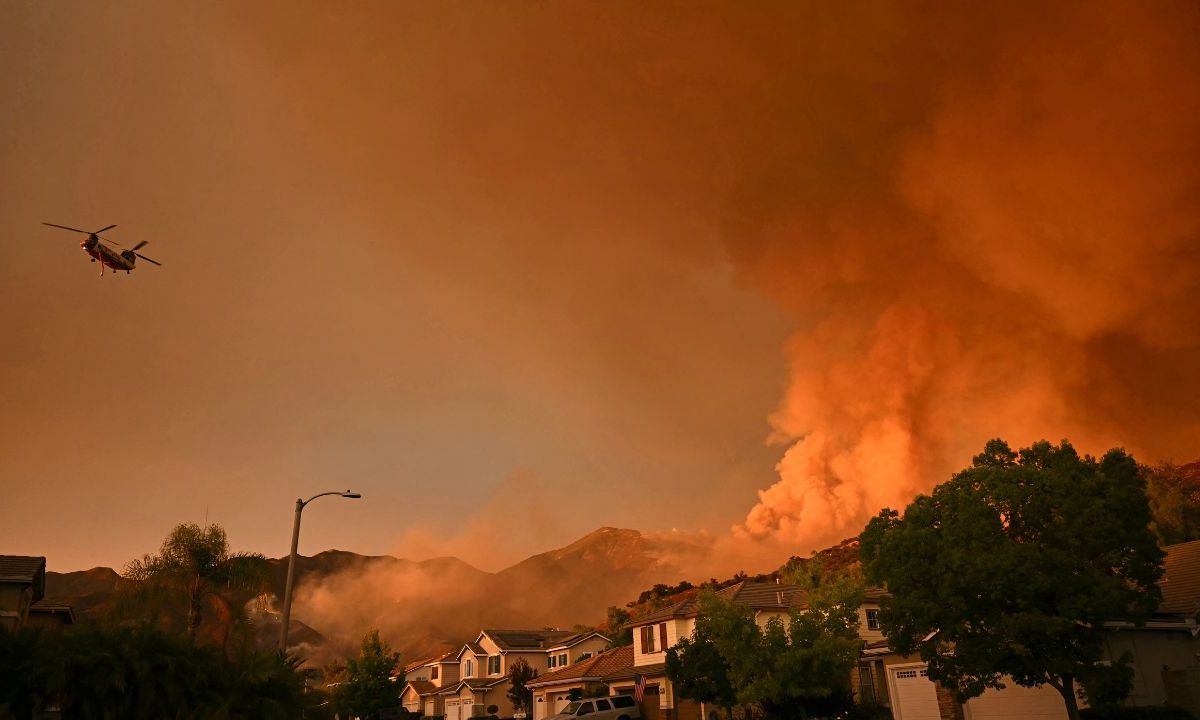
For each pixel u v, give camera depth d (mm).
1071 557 15156
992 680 15883
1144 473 47188
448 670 70375
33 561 29031
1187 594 20703
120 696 13727
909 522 17547
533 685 48062
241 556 34750
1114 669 14789
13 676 13117
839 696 25031
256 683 14898
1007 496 15961
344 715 47656
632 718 34031
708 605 23297
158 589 32406
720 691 26500
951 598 15734
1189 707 17578
